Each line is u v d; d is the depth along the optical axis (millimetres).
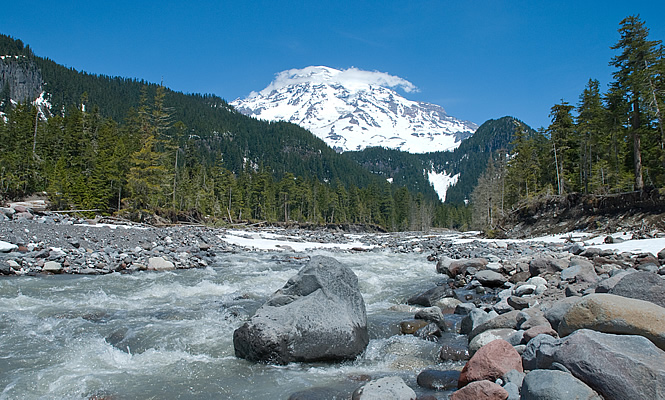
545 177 62000
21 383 5812
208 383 6102
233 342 7484
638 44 34969
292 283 8305
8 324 8570
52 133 64250
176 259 18375
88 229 20578
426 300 11812
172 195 57656
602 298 5707
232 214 80812
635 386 4148
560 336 6074
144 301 11219
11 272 13945
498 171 73938
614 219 30359
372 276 16438
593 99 52562
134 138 57219
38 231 17984
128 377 6230
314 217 100062
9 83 163875
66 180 41531
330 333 7273
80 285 12781
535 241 29406
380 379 5602
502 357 5598
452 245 29969
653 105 35188
